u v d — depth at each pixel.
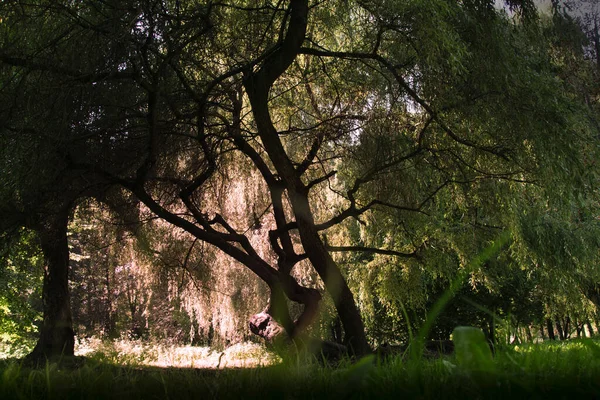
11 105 7.69
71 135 8.05
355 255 17.59
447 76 9.01
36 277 18.09
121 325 20.36
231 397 1.63
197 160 10.88
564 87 10.38
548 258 12.05
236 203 13.76
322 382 1.72
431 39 8.22
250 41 9.94
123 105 8.91
